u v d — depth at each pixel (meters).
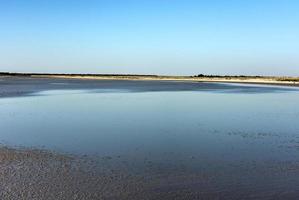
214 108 31.12
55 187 10.06
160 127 20.52
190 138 17.25
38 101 36.28
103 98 41.81
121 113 27.02
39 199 9.24
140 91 58.81
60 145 15.45
